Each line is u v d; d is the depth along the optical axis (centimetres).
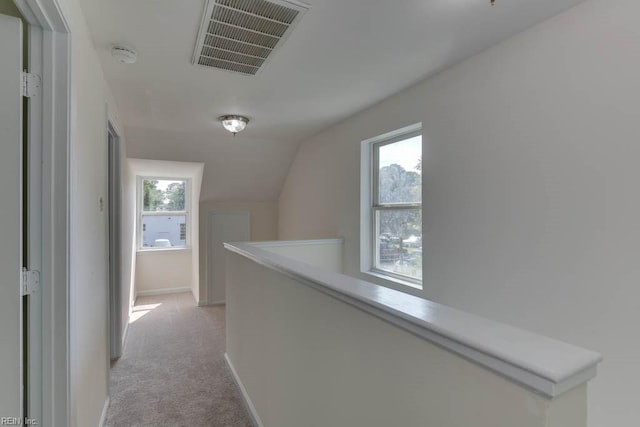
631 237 128
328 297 115
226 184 445
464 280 199
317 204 382
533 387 54
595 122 138
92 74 177
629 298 129
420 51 188
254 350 195
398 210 277
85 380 156
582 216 143
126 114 300
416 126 245
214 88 241
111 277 281
